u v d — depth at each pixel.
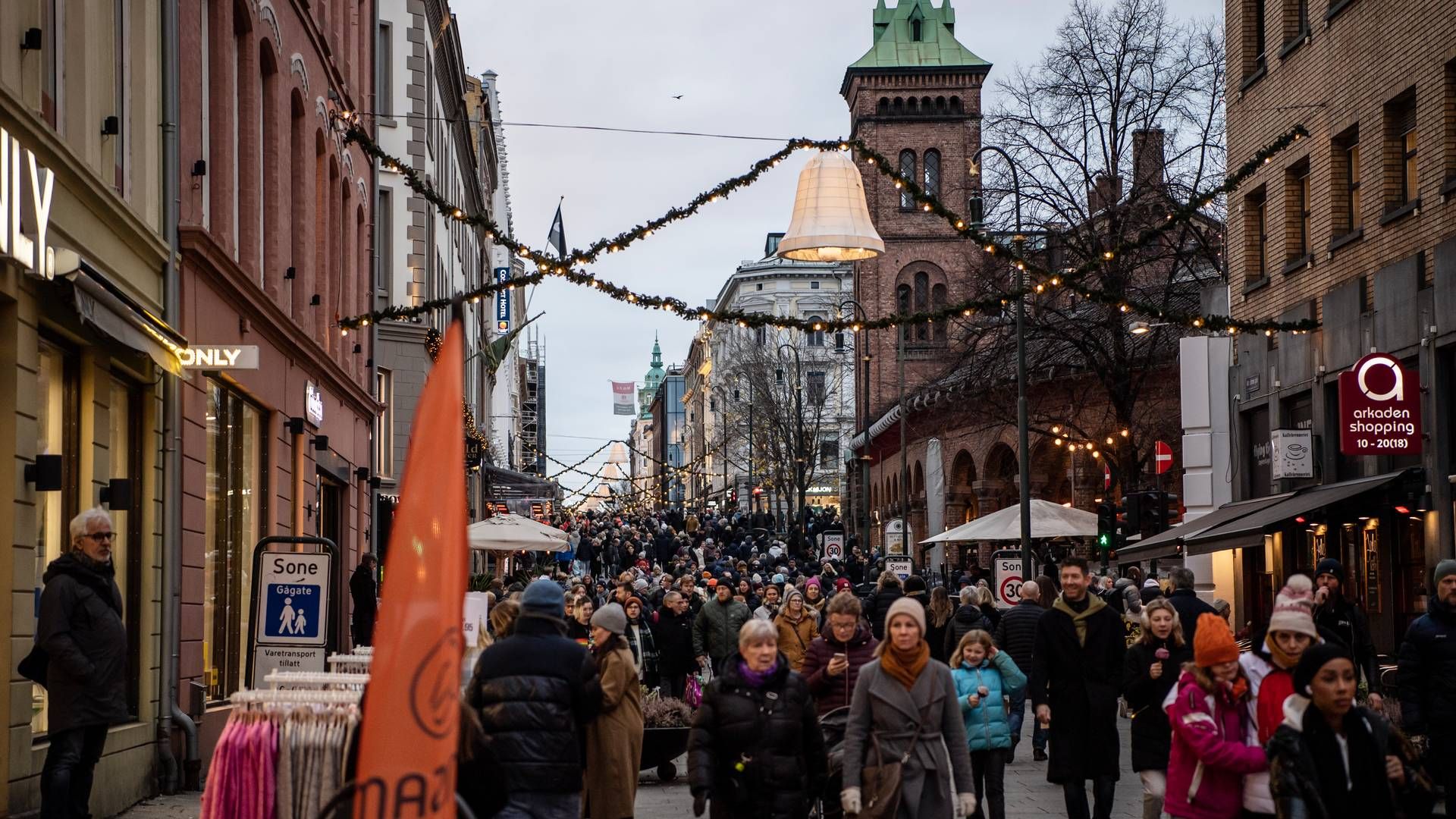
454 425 4.81
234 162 19.19
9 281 11.77
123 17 15.03
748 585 32.16
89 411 13.91
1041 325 38.22
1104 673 12.20
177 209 16.30
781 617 19.78
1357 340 24.22
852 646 11.36
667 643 21.56
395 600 4.79
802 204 15.19
